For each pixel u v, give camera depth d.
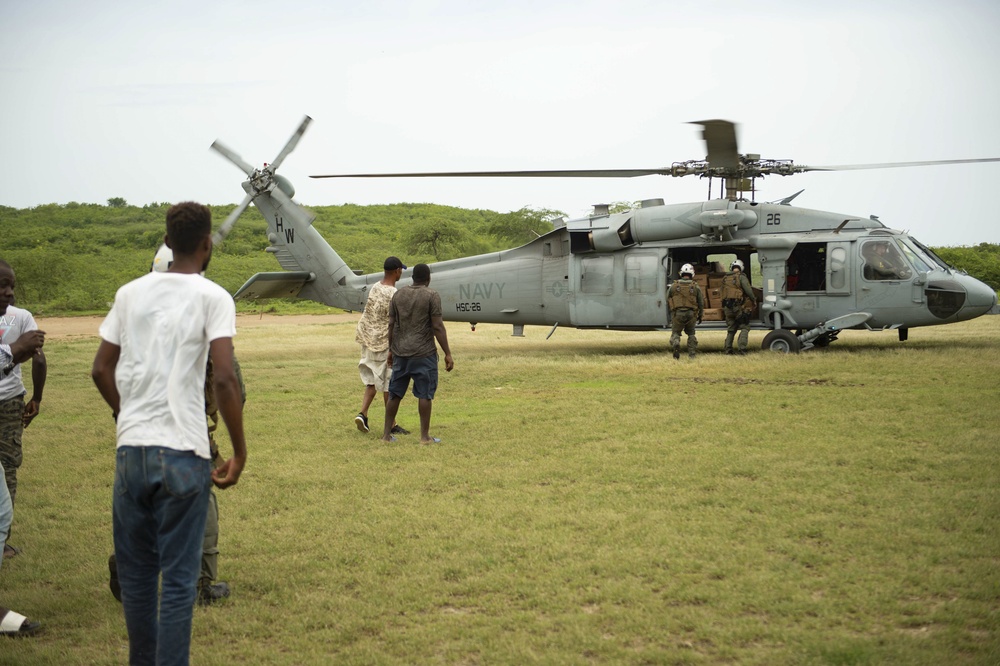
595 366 13.29
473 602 4.37
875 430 7.84
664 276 15.48
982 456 6.76
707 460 6.94
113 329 3.38
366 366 8.55
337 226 69.44
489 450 7.67
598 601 4.34
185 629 3.25
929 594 4.28
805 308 14.77
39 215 77.69
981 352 13.33
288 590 4.61
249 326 25.39
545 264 16.30
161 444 3.22
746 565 4.70
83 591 4.72
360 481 6.71
